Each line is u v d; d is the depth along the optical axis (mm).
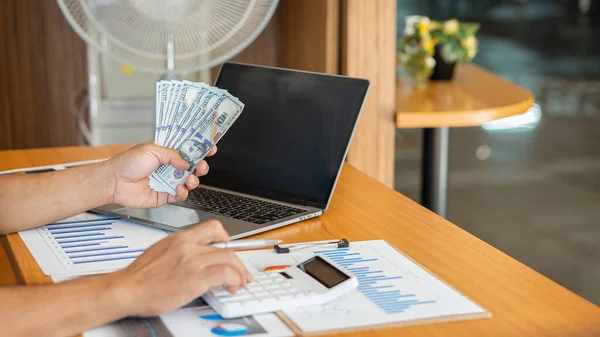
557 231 3615
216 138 1141
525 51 7051
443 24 2621
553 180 4383
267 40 2605
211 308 865
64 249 1062
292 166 1308
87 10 1667
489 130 5273
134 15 1690
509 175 4438
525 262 3242
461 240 1108
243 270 872
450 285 931
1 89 2588
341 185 1399
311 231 1149
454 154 4773
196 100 1146
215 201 1285
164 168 1157
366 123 1875
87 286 838
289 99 1365
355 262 1009
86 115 2676
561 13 7395
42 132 2656
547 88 6262
